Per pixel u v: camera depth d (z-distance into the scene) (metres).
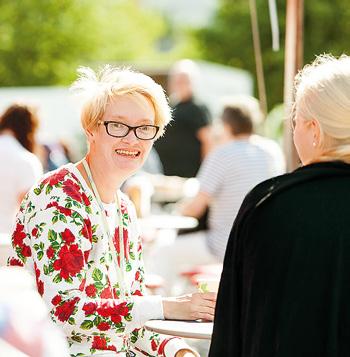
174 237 10.93
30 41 28.12
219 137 12.45
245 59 28.77
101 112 4.82
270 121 19.31
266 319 3.50
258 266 3.55
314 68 3.80
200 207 9.78
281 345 3.46
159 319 4.52
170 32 43.00
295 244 3.50
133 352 5.01
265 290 3.53
